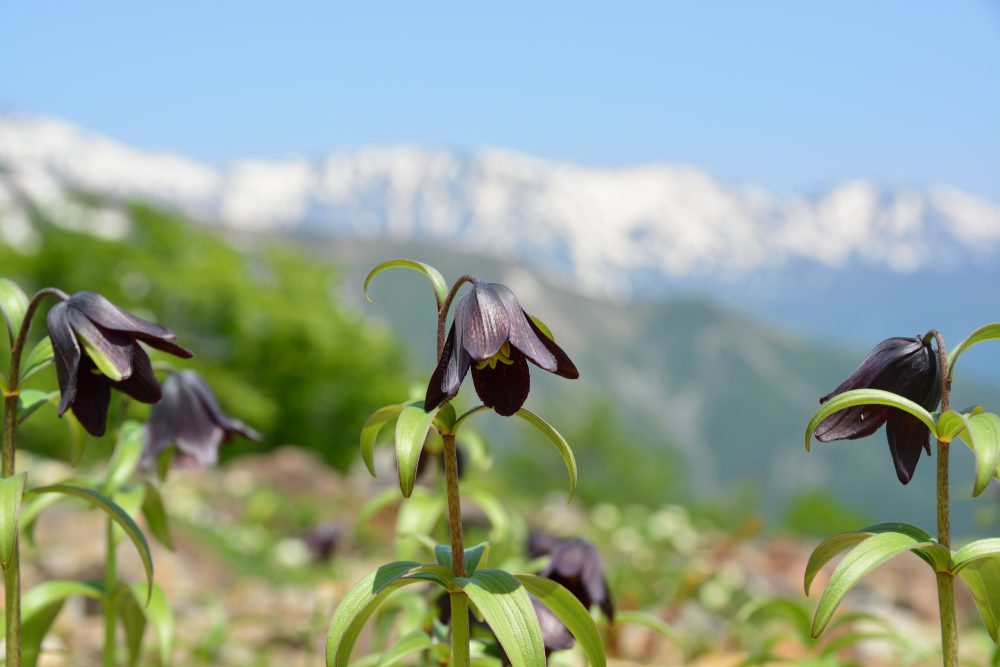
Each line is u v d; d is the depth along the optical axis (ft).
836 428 6.89
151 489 10.47
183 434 10.78
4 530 6.61
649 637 20.81
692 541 37.55
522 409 6.54
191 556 27.50
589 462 101.40
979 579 6.57
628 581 29.25
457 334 6.28
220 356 94.17
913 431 6.84
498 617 6.49
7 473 7.15
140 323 7.06
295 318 95.66
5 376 7.20
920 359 6.75
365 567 26.96
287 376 95.76
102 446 43.24
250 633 18.93
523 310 6.45
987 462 5.71
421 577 6.77
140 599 10.09
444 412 6.77
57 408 6.88
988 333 6.45
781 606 12.30
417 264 6.59
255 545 33.71
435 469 13.12
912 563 32.65
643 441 107.86
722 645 22.53
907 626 26.45
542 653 6.46
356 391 97.91
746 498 89.56
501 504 13.26
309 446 96.17
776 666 15.80
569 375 6.39
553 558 10.21
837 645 11.84
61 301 7.04
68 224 94.22
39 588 9.93
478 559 7.13
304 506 43.93
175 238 101.50
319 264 106.52
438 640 9.14
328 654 6.52
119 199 105.40
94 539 24.27
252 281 100.58
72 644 17.29
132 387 7.21
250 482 46.57
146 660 16.05
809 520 83.41
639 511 47.47
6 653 7.03
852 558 6.15
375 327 104.83
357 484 50.29
